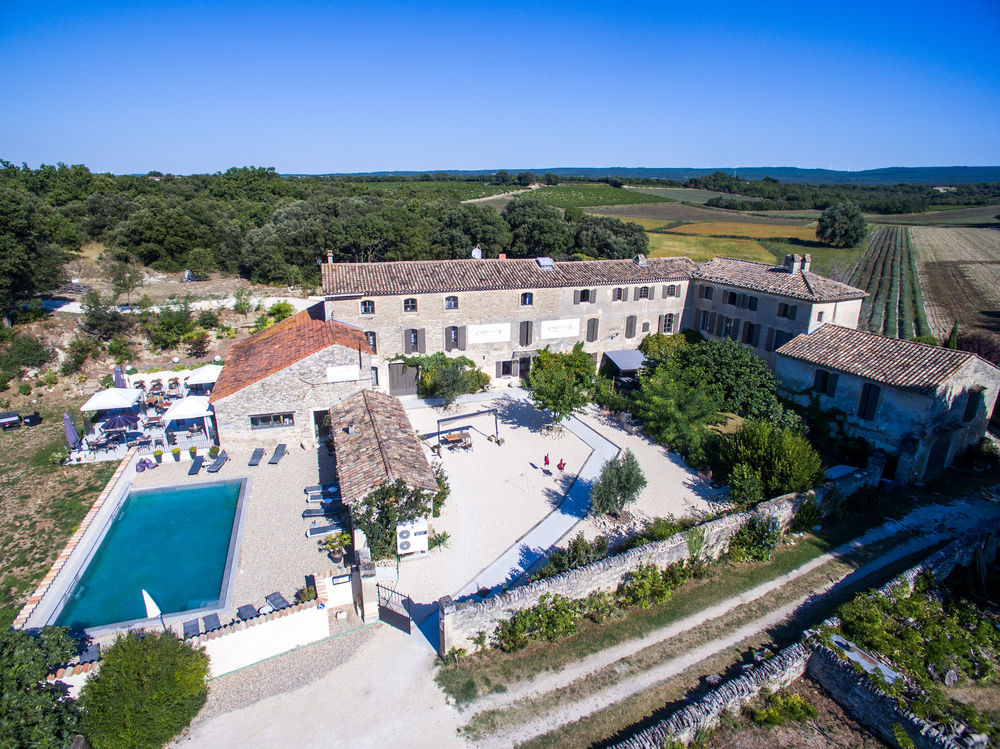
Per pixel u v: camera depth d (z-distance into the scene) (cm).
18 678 1541
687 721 1669
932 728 1642
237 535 2614
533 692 1872
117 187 9988
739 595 2348
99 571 2409
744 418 3862
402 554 2498
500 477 3231
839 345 3578
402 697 1847
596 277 4644
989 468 3388
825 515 2867
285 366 3344
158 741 1648
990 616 2256
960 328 5831
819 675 1936
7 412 3894
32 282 4681
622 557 2275
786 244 9931
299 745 1680
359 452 2811
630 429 3847
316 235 7419
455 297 4241
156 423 3666
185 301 5472
